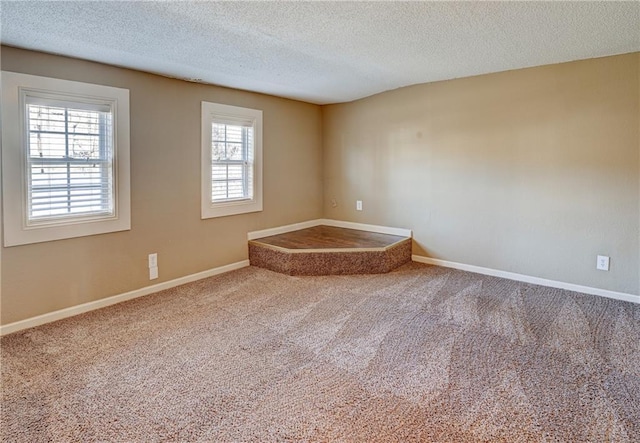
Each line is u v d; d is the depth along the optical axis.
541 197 3.73
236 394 2.03
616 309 3.17
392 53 3.15
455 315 3.05
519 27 2.62
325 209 5.48
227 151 4.24
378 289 3.65
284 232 4.95
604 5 2.29
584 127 3.45
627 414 1.86
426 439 1.70
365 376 2.20
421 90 4.40
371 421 1.82
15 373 2.21
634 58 3.18
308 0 2.15
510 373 2.22
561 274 3.68
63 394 2.01
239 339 2.65
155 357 2.40
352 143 5.11
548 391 2.05
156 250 3.59
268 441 1.69
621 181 3.32
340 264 4.11
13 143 2.68
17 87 2.68
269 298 3.42
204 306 3.24
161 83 3.54
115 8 2.16
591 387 2.08
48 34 2.47
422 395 2.02
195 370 2.25
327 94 4.64
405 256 4.55
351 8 2.27
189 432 1.74
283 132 4.84
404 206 4.69
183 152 3.76
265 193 4.66
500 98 3.87
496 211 4.01
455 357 2.41
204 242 4.01
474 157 4.10
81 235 3.08
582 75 3.42
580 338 2.66
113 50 2.81
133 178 3.37
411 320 2.96
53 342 2.59
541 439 1.70
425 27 2.59
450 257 4.38
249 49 2.92
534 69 3.65
